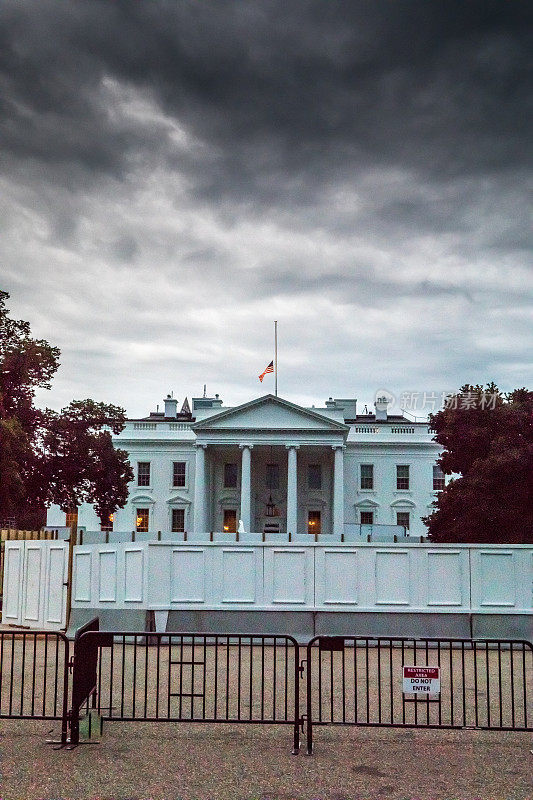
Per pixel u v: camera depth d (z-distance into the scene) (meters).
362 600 16.22
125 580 16.73
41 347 37.66
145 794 6.64
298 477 67.62
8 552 19.30
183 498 67.31
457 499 33.28
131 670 12.65
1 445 32.56
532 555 16.14
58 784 6.88
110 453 45.06
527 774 7.28
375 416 78.12
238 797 6.59
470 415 35.41
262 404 64.56
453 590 16.12
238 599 16.36
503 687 11.58
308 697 8.20
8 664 13.28
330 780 7.07
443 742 8.41
